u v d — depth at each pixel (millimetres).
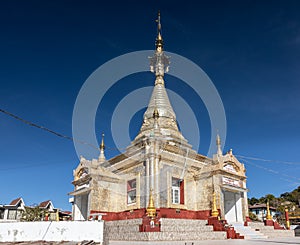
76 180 32500
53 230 14242
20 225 14281
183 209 27328
